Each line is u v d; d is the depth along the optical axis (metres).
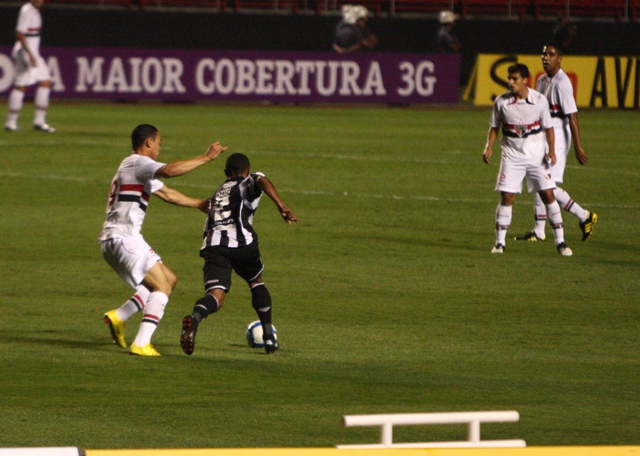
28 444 18.50
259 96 111.00
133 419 20.17
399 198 54.66
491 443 13.68
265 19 113.69
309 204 52.53
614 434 19.61
